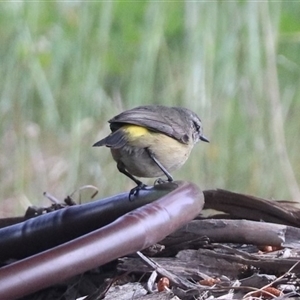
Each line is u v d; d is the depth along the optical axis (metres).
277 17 12.41
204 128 12.03
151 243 5.72
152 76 12.37
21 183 12.52
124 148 7.67
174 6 12.69
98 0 12.87
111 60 13.34
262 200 7.14
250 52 12.12
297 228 6.86
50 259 5.12
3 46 12.98
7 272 4.99
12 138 12.80
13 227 6.98
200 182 11.97
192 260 6.46
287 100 12.90
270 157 12.02
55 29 13.36
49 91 12.94
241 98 12.18
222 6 12.15
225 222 6.66
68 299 6.46
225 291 6.00
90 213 6.73
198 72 12.06
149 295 6.00
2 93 12.87
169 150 7.93
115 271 6.47
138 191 6.73
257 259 6.34
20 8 13.09
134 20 13.63
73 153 12.44
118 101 12.80
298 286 6.09
